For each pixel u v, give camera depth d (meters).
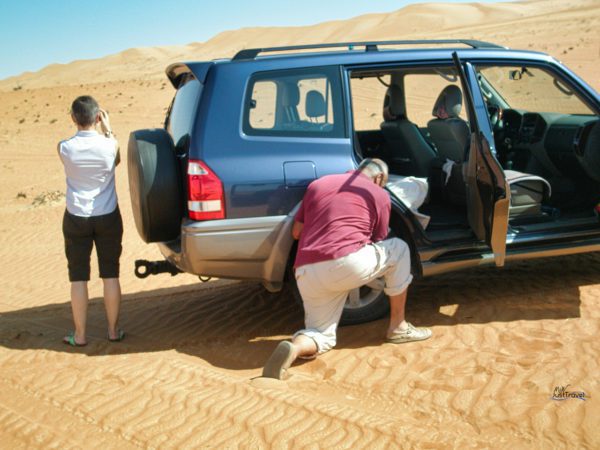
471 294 5.23
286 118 4.44
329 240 4.04
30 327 5.31
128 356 4.49
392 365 4.00
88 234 4.65
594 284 5.21
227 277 4.43
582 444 3.04
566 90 5.37
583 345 4.05
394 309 4.30
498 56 4.96
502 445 3.07
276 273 4.43
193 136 4.27
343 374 3.94
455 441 3.12
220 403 3.63
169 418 3.50
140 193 4.34
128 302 6.35
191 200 4.25
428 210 5.52
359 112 5.79
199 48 146.88
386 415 3.44
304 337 4.07
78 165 4.53
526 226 4.89
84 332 4.74
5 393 3.95
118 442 3.30
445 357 4.05
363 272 4.05
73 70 147.75
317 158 4.41
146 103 32.69
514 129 5.91
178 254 4.44
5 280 8.35
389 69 4.73
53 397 3.83
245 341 4.71
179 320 5.32
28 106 36.56
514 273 5.69
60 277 8.32
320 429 3.29
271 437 3.24
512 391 3.55
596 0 108.25
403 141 5.59
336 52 4.67
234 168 4.25
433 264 4.62
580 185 5.54
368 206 4.14
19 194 15.77
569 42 39.09
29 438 3.40
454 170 5.26
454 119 5.23
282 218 4.32
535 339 4.20
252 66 4.42
